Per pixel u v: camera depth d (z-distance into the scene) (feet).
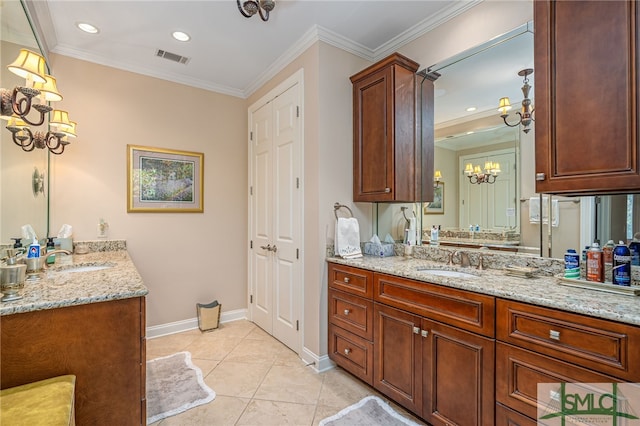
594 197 5.10
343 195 8.32
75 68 8.75
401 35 8.02
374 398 6.60
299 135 8.58
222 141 11.28
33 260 5.83
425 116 7.65
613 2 4.09
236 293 11.57
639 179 3.90
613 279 4.43
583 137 4.35
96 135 9.04
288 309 9.12
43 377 4.03
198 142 10.79
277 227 9.64
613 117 4.09
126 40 8.22
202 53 8.91
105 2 6.70
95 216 9.03
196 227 10.75
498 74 6.38
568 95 4.49
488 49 6.49
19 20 6.10
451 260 6.96
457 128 7.06
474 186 6.80
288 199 9.11
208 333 10.19
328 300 7.92
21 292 4.42
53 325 4.09
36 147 6.68
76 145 8.75
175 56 9.08
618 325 3.46
